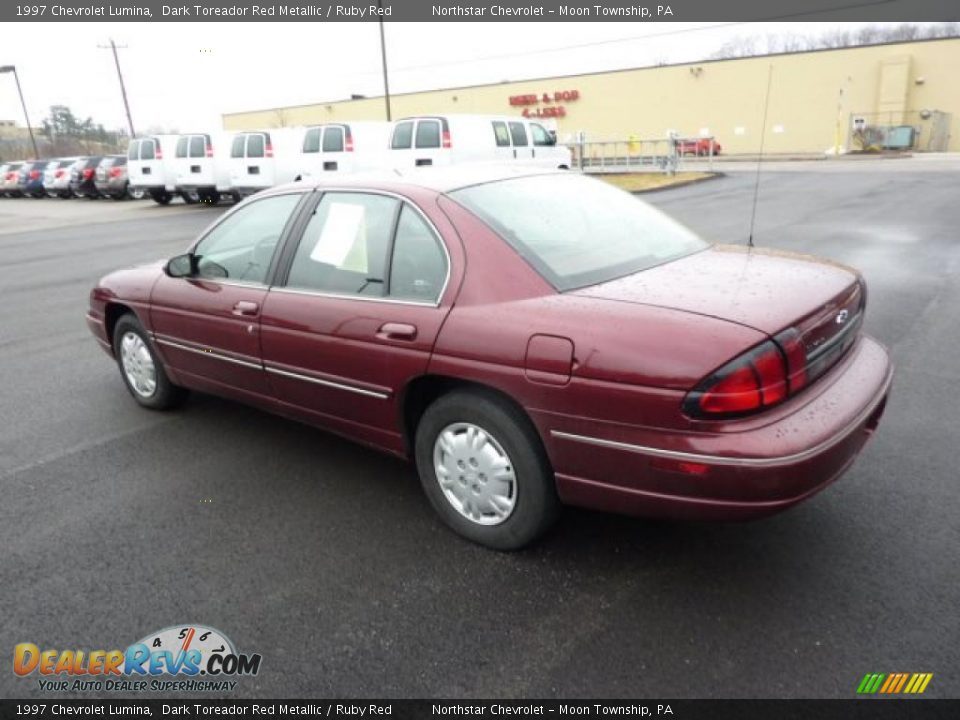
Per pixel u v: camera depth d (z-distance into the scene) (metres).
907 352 5.46
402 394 3.28
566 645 2.61
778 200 16.27
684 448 2.51
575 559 3.10
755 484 2.46
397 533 3.38
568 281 2.97
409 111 56.03
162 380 4.86
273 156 19.88
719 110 43.56
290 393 3.88
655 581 2.93
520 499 3.01
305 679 2.52
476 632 2.70
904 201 14.87
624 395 2.59
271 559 3.21
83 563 3.24
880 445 3.97
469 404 3.04
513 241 3.10
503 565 3.09
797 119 41.28
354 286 3.49
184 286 4.38
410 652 2.62
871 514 3.30
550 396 2.76
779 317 2.61
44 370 6.21
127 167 27.61
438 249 3.21
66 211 24.91
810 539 3.14
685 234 3.71
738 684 2.39
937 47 37.19
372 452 4.26
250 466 4.13
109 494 3.87
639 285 2.92
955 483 3.54
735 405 2.47
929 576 2.86
